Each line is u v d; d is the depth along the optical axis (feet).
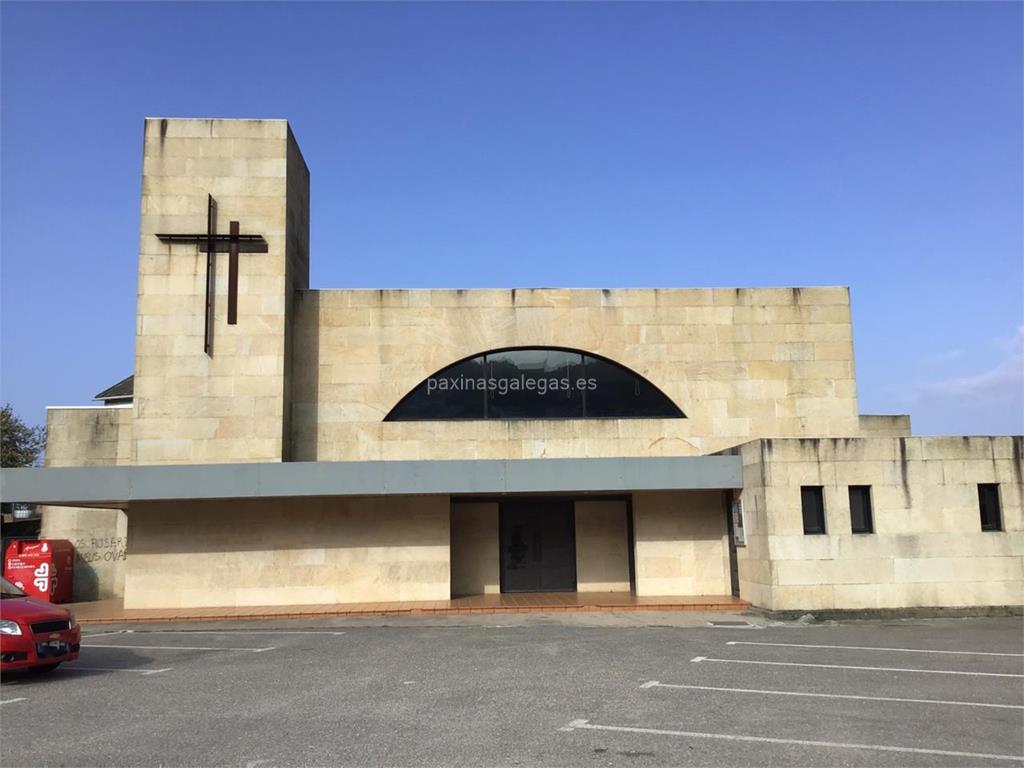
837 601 60.03
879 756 24.86
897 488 61.82
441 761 24.38
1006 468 62.64
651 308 76.64
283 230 72.28
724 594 71.82
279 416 69.87
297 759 24.59
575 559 77.00
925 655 43.37
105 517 79.41
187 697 33.55
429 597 70.08
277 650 47.16
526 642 48.96
